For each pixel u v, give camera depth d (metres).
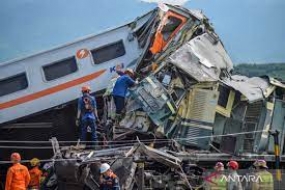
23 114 23.33
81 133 21.45
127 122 21.44
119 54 24.06
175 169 19.27
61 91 23.58
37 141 23.69
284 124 23.25
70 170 18.39
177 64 21.38
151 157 18.77
